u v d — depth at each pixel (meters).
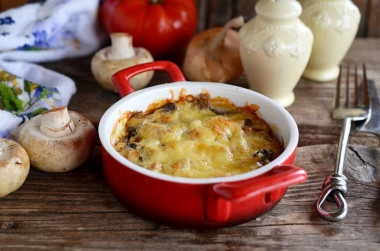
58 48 0.55
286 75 0.46
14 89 0.47
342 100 0.49
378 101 0.49
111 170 0.36
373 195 0.39
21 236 0.36
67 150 0.39
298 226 0.37
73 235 0.36
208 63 0.50
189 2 0.55
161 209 0.35
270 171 0.34
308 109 0.48
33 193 0.39
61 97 0.47
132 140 0.40
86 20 0.54
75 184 0.40
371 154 0.42
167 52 0.55
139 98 0.41
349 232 0.36
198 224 0.35
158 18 0.53
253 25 0.46
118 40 0.48
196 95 0.42
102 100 0.49
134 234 0.36
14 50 0.52
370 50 0.58
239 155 0.38
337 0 0.49
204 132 0.39
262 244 0.36
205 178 0.33
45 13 0.52
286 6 0.45
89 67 0.54
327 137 0.45
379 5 0.61
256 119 0.41
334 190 0.37
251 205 0.34
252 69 0.47
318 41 0.49
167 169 0.37
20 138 0.40
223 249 0.35
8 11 0.52
